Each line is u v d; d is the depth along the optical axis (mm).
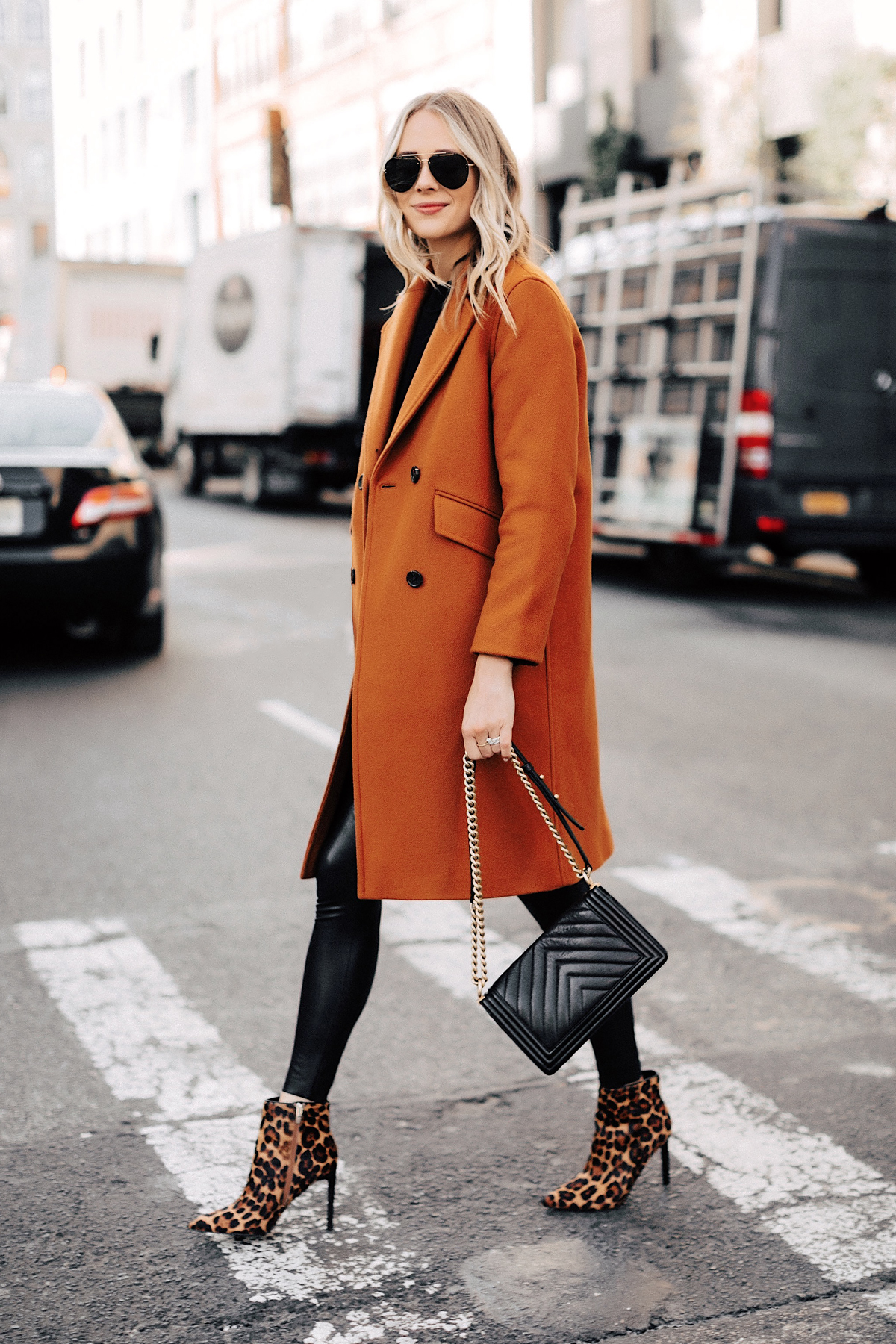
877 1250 2740
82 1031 3729
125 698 7957
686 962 4246
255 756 6703
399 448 2627
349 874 2738
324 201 35969
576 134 24375
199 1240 2758
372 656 2639
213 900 4762
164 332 28219
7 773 6383
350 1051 3633
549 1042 2564
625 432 12617
